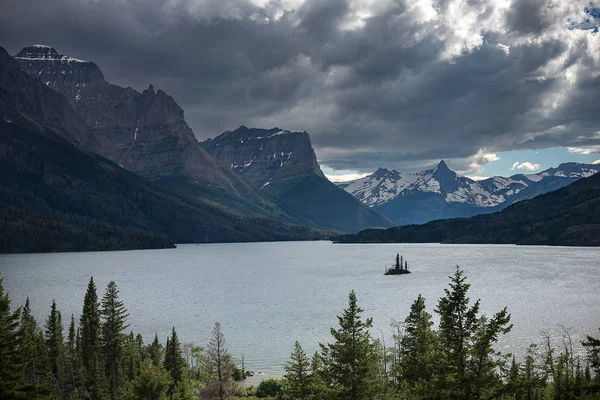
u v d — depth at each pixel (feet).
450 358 150.20
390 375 258.78
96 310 336.08
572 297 527.40
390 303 535.19
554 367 267.80
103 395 261.24
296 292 652.89
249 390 282.97
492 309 464.24
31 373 248.73
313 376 236.02
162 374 231.30
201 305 561.43
